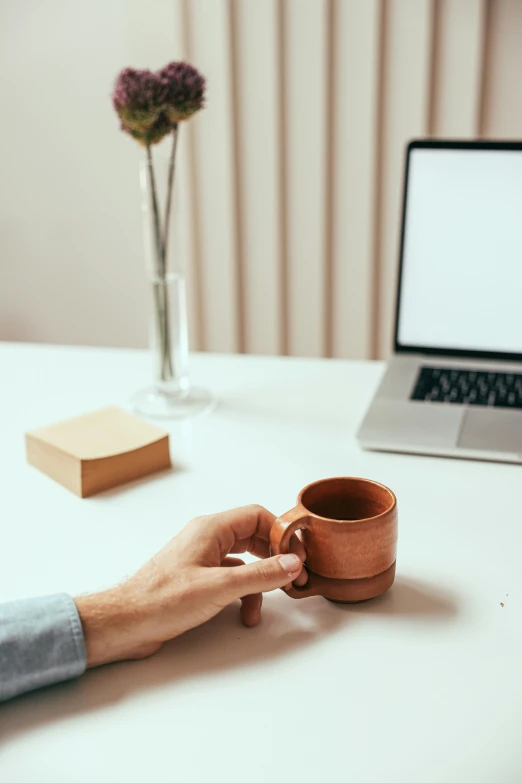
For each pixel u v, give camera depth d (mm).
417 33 1781
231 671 596
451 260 1067
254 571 622
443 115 1850
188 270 2111
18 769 515
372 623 646
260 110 1936
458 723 541
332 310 2080
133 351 1326
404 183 1061
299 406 1085
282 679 586
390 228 1978
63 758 523
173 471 910
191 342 2184
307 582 663
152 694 577
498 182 1027
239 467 913
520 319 1060
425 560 730
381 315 2062
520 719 543
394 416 980
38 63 2098
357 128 1897
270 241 2045
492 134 1855
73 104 2115
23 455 962
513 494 844
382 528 644
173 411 1069
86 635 587
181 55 1948
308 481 874
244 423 1033
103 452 869
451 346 1098
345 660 604
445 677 583
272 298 2096
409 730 536
